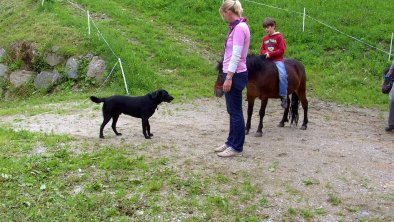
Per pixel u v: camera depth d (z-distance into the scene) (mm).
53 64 15711
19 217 5434
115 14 18844
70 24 17219
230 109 7211
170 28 18453
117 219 5426
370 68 15742
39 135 8539
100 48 15172
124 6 20219
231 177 6641
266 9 19719
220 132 9250
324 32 17938
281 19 18734
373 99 13742
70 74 14898
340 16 19016
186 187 6273
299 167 7090
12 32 18250
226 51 6836
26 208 5637
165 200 5906
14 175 6566
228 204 5824
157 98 8336
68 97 13297
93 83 14320
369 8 19906
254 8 19781
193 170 6852
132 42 16688
